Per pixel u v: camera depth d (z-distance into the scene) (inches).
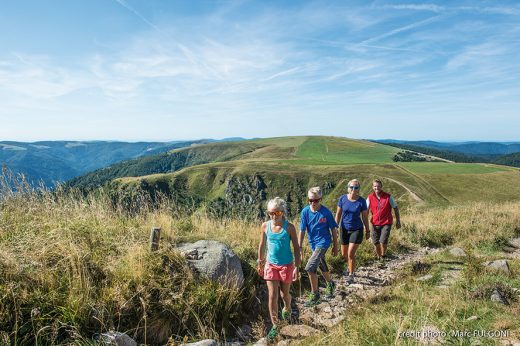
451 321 170.4
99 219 284.2
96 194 329.4
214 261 234.2
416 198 3395.7
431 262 312.2
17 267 184.5
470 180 3976.4
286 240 204.7
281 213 205.6
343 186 4827.8
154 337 186.5
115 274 205.3
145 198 342.3
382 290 250.5
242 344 194.1
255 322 217.2
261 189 5398.6
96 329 173.2
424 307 192.7
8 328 156.2
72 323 165.3
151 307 193.3
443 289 226.5
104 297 183.8
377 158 7288.4
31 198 293.6
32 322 158.7
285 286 207.6
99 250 228.5
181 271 223.5
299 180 5423.2
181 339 187.9
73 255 205.5
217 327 205.9
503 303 195.3
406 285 248.2
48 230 246.5
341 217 285.3
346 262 316.8
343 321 194.9
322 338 166.2
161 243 248.2
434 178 4143.7
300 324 204.1
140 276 204.4
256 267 265.6
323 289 267.3
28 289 177.0
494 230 430.6
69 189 318.7
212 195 5492.1
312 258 234.2
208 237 300.4
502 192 3558.1
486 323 169.8
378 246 341.4
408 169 4913.9
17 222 260.2
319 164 6304.1
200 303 205.3
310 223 240.7
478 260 278.2
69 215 283.7
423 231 436.1
